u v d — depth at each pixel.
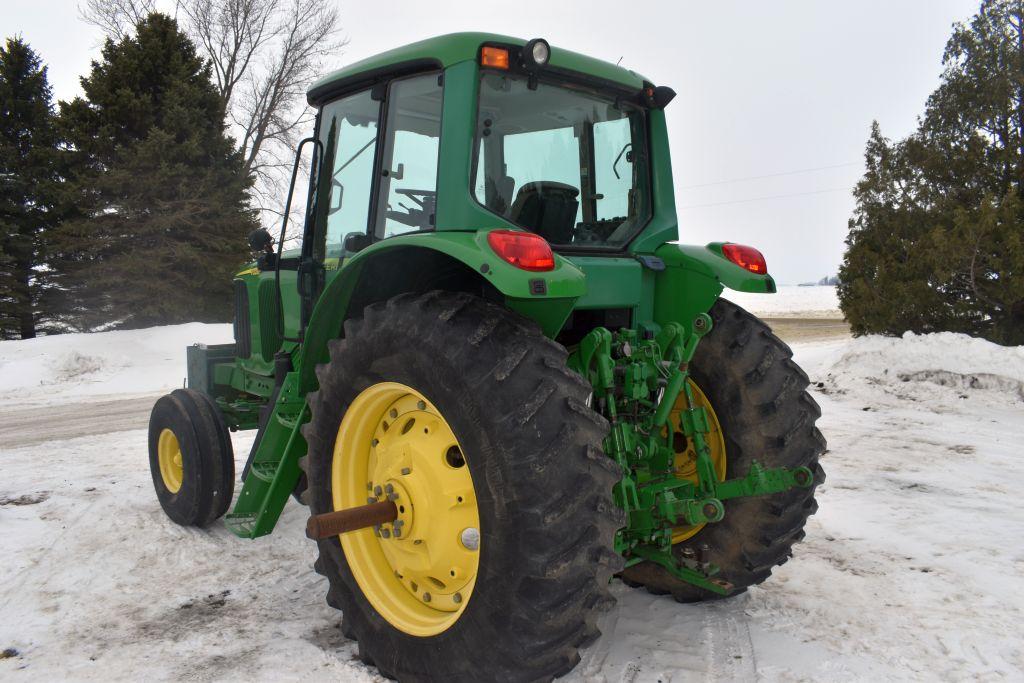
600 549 2.11
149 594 3.31
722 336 3.01
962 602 3.08
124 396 12.12
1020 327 10.51
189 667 2.62
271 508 3.21
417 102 2.84
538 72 2.64
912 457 6.06
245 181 22.03
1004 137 11.05
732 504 2.99
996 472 5.50
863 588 3.25
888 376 9.99
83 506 4.69
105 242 20.27
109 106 20.73
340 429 2.74
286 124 26.72
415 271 2.83
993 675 2.49
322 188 3.36
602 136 3.09
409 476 2.51
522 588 2.09
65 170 20.86
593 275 2.70
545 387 2.16
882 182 11.85
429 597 2.55
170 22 22.03
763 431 2.93
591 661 2.64
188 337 19.00
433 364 2.29
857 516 4.34
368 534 2.73
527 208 2.82
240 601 3.24
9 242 20.61
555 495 2.07
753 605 3.11
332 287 2.73
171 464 4.42
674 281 3.02
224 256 21.39
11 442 7.70
